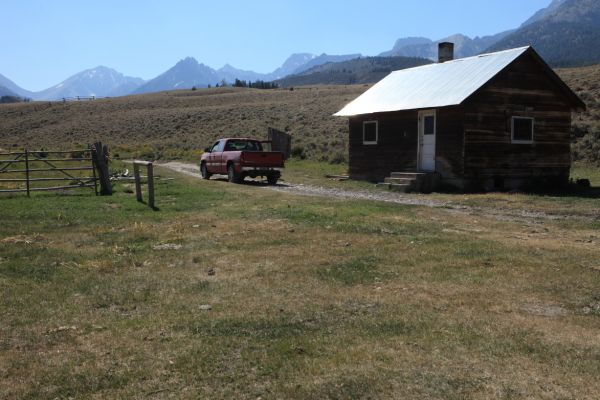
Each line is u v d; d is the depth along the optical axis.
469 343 5.18
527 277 7.50
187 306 6.43
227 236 10.66
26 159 17.59
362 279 7.51
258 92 118.88
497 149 20.20
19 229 11.52
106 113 94.56
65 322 5.95
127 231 11.37
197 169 32.81
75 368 4.75
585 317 5.95
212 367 4.72
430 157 20.98
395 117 22.50
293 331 5.56
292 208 14.42
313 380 4.44
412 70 26.12
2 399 4.21
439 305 6.36
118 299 6.74
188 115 76.81
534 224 12.20
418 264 8.30
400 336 5.38
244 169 22.88
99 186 19.78
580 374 4.53
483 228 11.65
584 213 13.83
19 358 4.98
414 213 13.80
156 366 4.76
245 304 6.46
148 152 48.06
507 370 4.61
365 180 24.31
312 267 8.17
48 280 7.67
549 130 21.61
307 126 56.19
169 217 13.10
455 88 20.36
